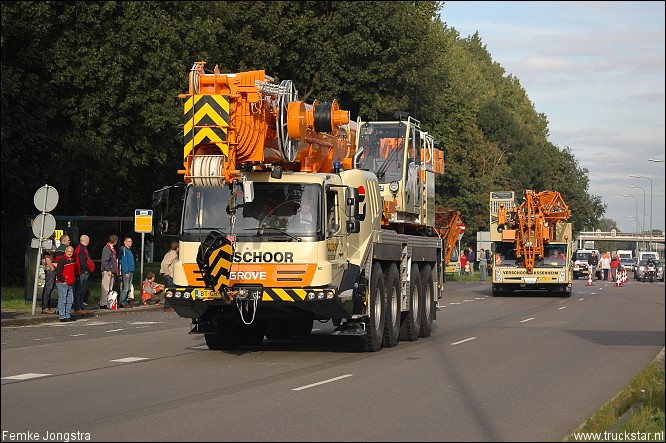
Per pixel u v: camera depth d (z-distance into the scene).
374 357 20.33
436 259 27.55
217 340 21.67
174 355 20.55
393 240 23.27
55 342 23.53
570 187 143.00
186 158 19.25
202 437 11.09
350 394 14.65
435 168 29.95
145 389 15.12
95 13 43.88
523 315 35.12
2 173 43.22
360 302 20.58
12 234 49.16
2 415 12.65
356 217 20.05
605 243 187.50
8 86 41.28
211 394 14.59
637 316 34.31
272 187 19.53
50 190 31.25
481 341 24.44
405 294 24.16
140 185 55.16
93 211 54.53
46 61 43.22
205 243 19.19
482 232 86.06
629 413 12.52
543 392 15.03
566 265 49.44
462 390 15.19
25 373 17.19
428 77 64.00
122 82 44.06
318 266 19.17
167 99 44.59
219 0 52.75
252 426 11.83
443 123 77.38
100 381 16.11
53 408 13.23
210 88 19.38
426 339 25.19
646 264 79.94
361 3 55.75
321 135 21.88
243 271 19.25
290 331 25.27
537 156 126.75
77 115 44.16
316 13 57.16
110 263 35.75
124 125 45.38
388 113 57.38
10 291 43.25
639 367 18.52
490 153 100.25
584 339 24.86
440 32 81.31
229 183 19.28
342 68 56.50
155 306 37.28
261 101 19.38
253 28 54.28
